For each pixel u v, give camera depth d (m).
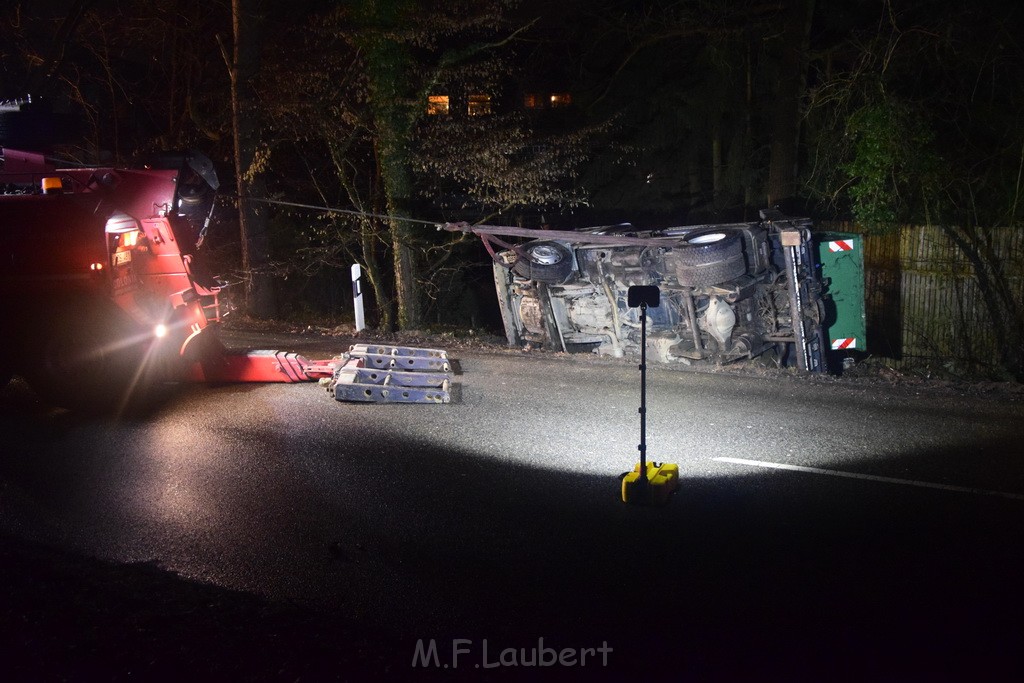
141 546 5.92
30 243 9.23
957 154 15.30
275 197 21.59
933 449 8.09
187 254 10.29
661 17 21.89
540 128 22.48
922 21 16.50
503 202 17.17
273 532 6.20
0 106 10.21
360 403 9.91
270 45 17.52
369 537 6.13
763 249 11.43
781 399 10.05
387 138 16.56
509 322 14.16
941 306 13.78
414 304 17.83
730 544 5.99
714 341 11.95
